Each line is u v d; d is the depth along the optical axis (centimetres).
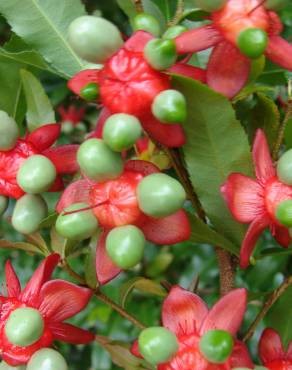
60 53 23
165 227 19
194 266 36
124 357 22
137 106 18
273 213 19
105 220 19
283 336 22
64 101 44
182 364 18
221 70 19
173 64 18
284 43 18
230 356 19
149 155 22
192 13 20
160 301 36
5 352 20
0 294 21
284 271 31
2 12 23
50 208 30
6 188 20
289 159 18
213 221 20
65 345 41
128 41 18
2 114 20
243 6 18
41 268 20
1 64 23
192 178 20
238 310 19
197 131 19
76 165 20
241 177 19
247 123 22
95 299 37
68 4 23
